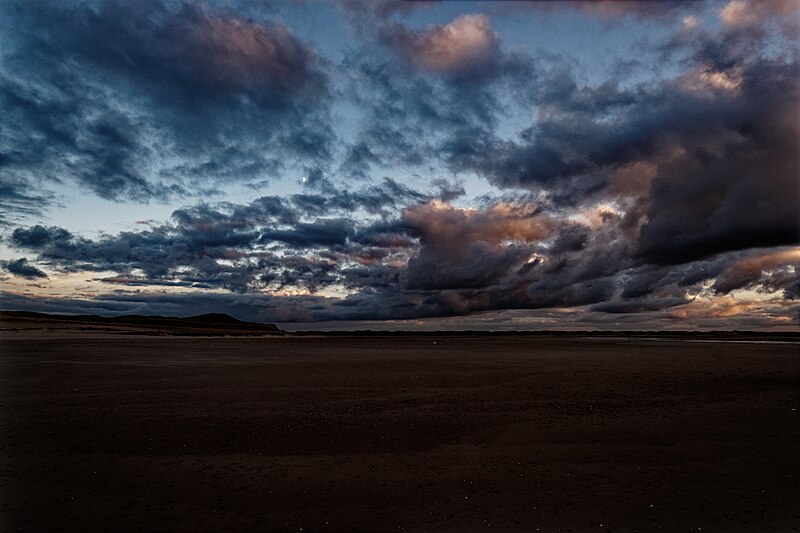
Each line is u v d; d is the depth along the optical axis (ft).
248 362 77.00
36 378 56.70
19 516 21.12
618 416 38.96
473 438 32.83
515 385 53.72
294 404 42.88
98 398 44.93
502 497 23.50
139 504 22.44
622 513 21.91
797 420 38.22
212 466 27.27
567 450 30.55
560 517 21.48
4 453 29.25
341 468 27.14
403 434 33.60
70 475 25.86
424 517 21.40
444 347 128.77
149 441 31.65
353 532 20.08
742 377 60.80
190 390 49.39
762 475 26.68
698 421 37.60
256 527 20.39
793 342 172.76
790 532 20.24
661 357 91.35
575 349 118.83
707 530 20.42
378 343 157.69
